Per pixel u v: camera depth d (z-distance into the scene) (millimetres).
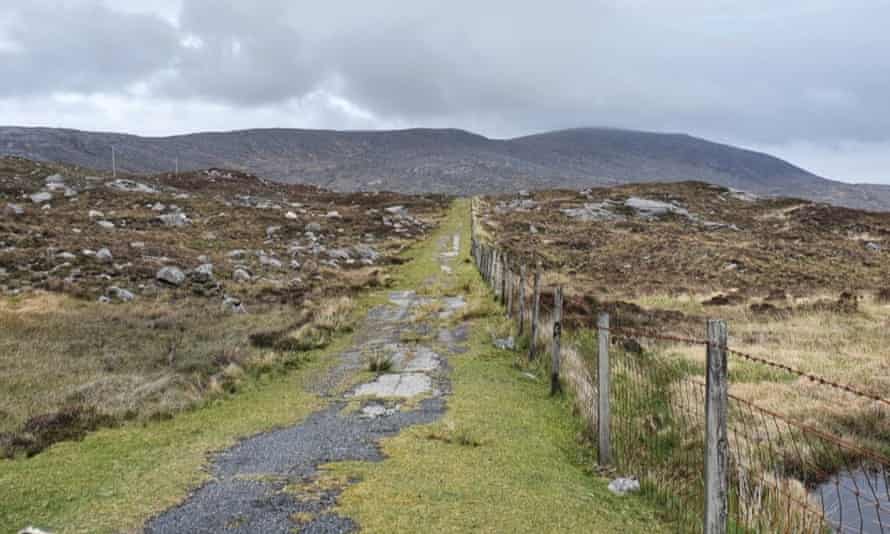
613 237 55938
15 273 23094
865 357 14898
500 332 18125
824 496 8289
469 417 10484
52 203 51719
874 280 37688
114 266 26141
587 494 7293
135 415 10367
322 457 8406
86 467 7887
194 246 37125
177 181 88938
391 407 11289
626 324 19688
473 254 40094
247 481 7348
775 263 42750
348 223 58969
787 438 9805
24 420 9805
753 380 13258
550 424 10297
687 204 84812
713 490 5383
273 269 31297
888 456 9367
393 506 6582
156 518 6254
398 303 24953
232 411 11016
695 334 18562
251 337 16891
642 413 10742
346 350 16672
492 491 7148
